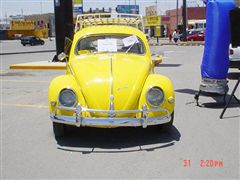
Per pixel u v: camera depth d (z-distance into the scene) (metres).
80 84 4.13
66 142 4.27
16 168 3.54
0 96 7.17
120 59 4.61
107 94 3.99
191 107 5.90
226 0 5.54
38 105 6.31
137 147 4.06
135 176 3.31
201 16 50.69
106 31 5.07
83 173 3.40
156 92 4.02
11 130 4.80
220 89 5.80
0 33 57.53
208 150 3.92
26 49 26.78
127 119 3.87
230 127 4.73
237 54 8.68
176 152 3.88
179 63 12.95
